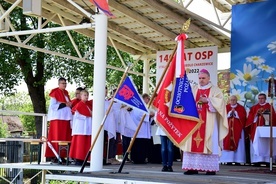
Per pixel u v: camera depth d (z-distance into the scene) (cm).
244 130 1063
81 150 830
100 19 740
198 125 607
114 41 1291
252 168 909
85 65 1816
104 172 669
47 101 2580
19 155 1527
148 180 558
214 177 606
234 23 1134
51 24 1678
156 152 988
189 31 1167
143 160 959
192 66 1177
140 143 953
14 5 847
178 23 1120
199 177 600
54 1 956
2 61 1680
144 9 1043
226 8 1304
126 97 636
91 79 1920
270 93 847
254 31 1110
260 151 905
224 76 1756
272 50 1087
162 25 1156
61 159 886
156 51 1327
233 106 1071
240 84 1116
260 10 1106
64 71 1852
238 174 698
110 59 2009
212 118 643
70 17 1065
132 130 933
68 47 1714
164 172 684
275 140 945
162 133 707
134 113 935
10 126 3428
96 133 718
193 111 610
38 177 1675
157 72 1235
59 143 838
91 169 716
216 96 645
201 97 645
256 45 1105
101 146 721
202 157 642
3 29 849
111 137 876
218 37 1270
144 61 1379
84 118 839
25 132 3350
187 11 977
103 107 729
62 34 1703
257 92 1095
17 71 1758
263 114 1022
